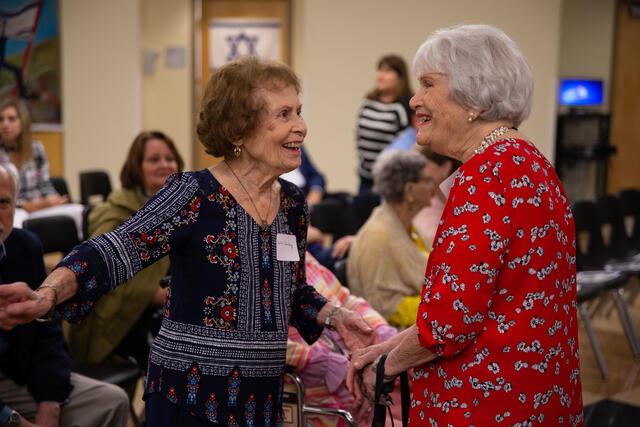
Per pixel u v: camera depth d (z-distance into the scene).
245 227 1.62
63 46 7.96
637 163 9.70
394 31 7.64
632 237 5.46
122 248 1.49
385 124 5.38
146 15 8.55
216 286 1.59
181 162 3.12
